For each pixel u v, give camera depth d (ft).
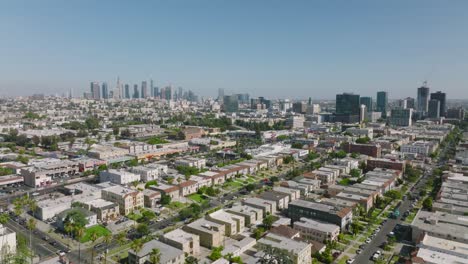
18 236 552.00
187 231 556.10
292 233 539.29
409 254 511.40
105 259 476.95
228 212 631.15
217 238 538.47
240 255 495.00
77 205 648.38
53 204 650.43
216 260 460.55
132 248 469.98
